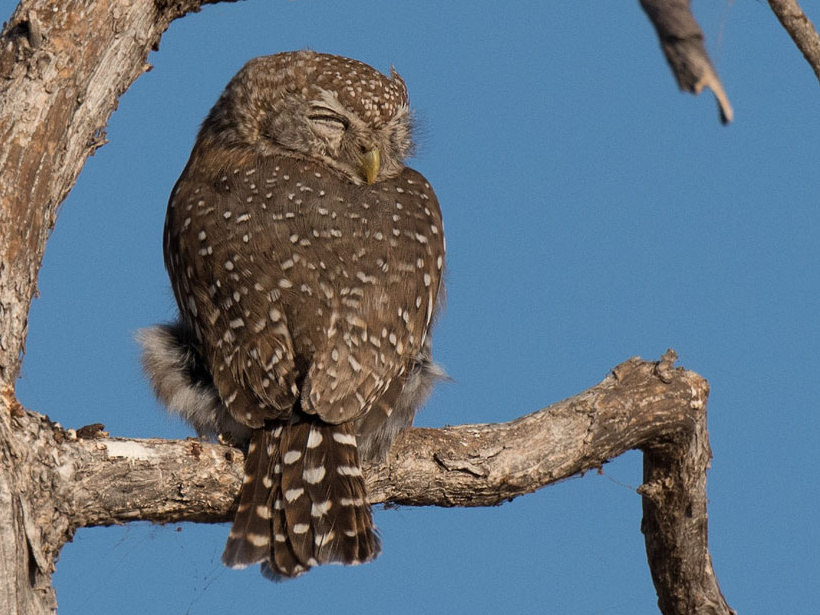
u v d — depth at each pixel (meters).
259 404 9.87
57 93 9.34
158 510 9.57
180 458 9.55
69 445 9.02
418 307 10.78
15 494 8.39
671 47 4.14
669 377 11.52
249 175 11.47
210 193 11.27
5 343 8.77
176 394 11.00
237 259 10.46
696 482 11.95
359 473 9.83
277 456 9.78
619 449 11.37
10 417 8.60
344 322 10.08
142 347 11.12
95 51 9.60
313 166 11.96
